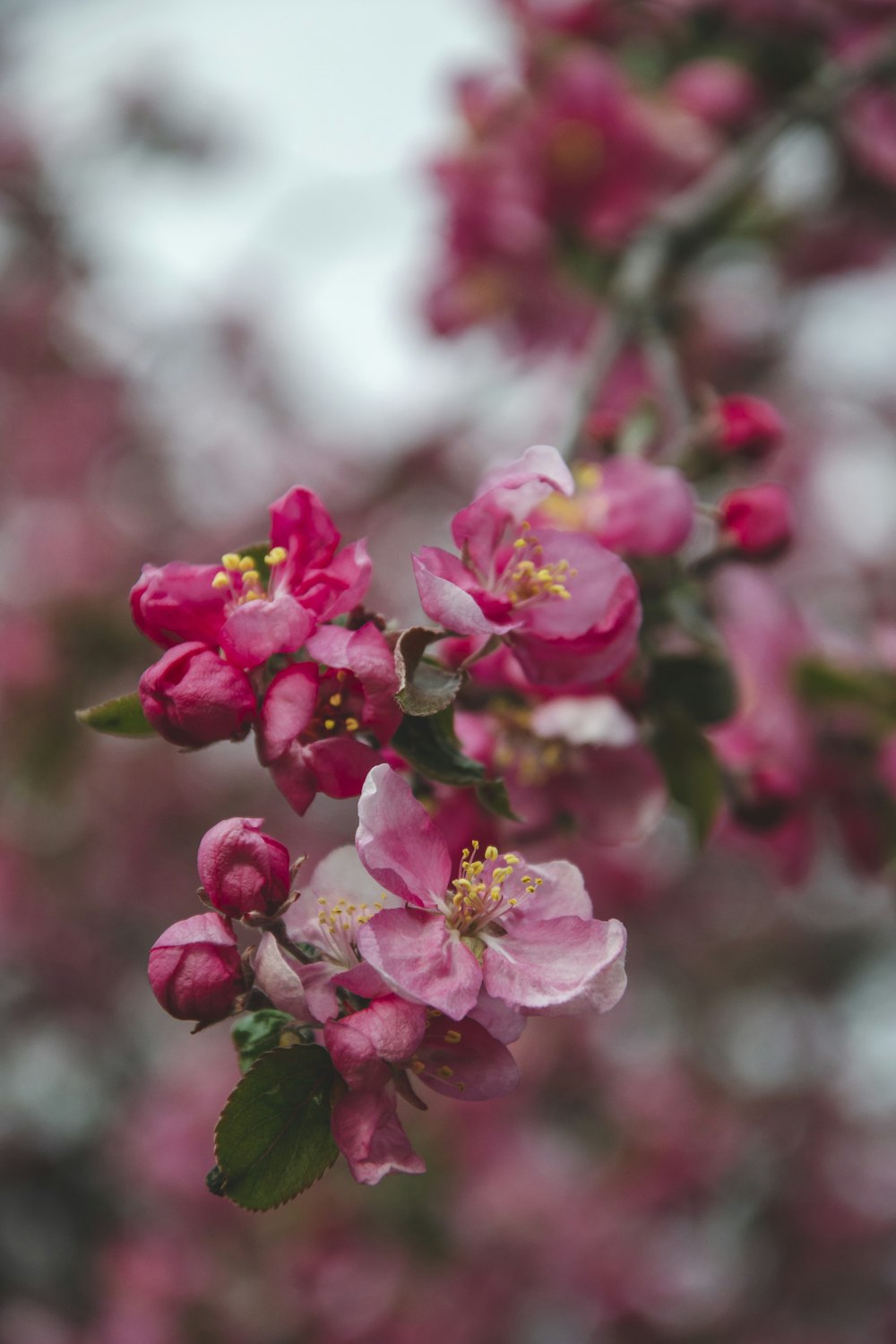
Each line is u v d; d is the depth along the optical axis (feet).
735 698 5.52
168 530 20.65
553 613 4.70
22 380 21.12
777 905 20.68
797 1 11.16
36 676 15.19
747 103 11.18
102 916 18.99
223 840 3.91
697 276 11.69
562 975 3.91
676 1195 16.96
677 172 11.03
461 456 20.92
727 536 5.74
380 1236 14.52
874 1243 18.07
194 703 4.05
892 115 11.34
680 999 20.17
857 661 7.96
